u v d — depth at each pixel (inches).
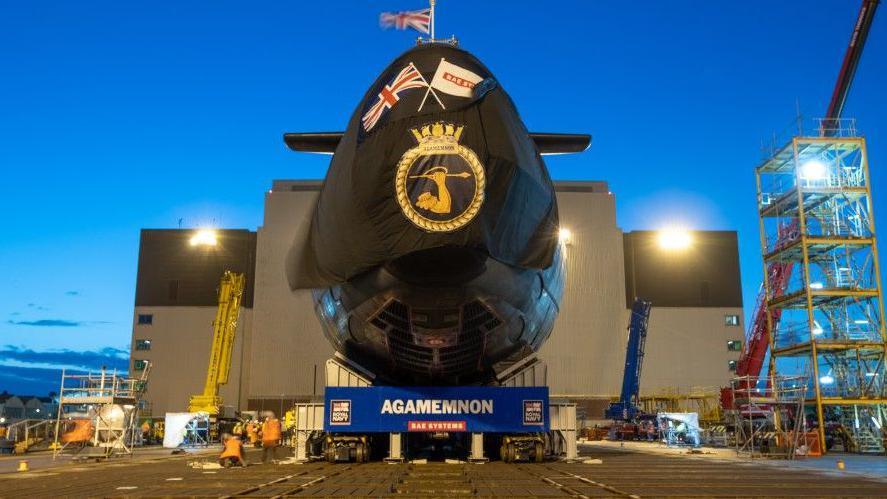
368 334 705.0
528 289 671.1
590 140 762.2
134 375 2819.9
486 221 565.3
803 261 1380.4
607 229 2827.3
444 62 601.9
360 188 569.6
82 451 1042.7
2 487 547.2
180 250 2915.8
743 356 2187.5
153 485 553.6
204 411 1953.7
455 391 757.9
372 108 595.2
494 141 576.1
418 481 558.6
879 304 1368.1
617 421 2217.0
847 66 1911.9
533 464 757.9
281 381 2701.8
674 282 2898.6
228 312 2153.1
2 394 4564.5
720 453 1152.8
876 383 1378.0
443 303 642.2
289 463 792.3
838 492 493.0
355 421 753.0
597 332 2748.5
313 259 655.1
